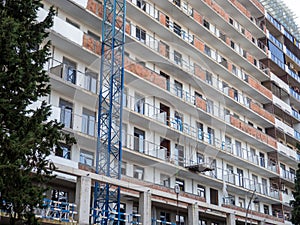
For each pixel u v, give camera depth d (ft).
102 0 89.20
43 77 46.88
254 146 134.10
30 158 43.45
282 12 186.09
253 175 130.52
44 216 57.77
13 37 42.09
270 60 152.56
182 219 97.30
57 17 76.54
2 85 42.16
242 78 136.05
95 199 74.13
